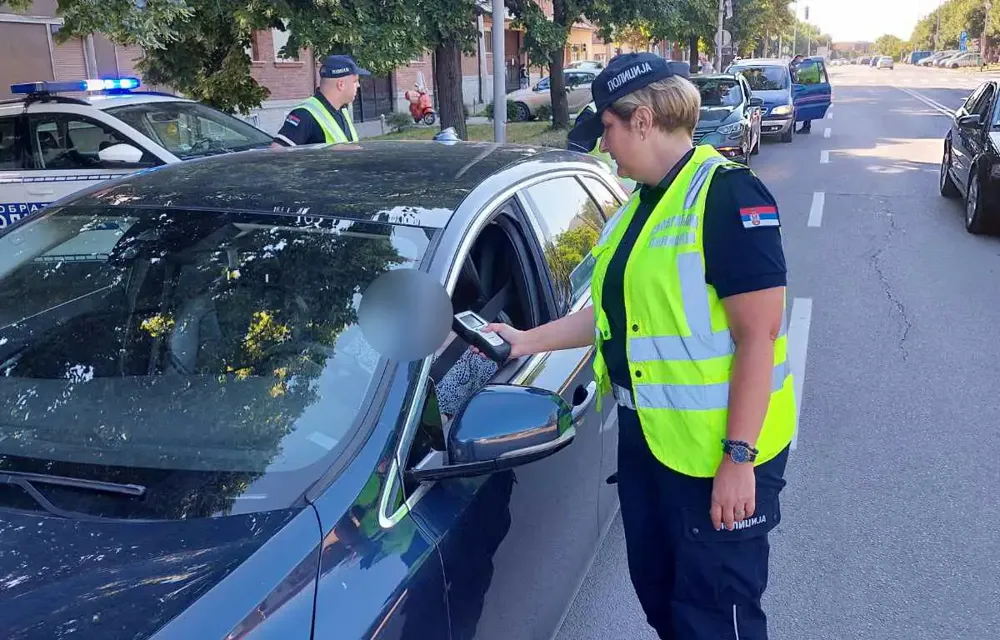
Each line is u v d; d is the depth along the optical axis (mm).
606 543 3551
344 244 2141
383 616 1531
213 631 1364
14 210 7121
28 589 1480
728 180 1854
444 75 12898
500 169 2607
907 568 3395
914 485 4016
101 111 7117
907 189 12086
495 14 9070
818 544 3564
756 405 1883
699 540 2045
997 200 8625
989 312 6508
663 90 1910
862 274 7637
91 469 1802
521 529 2100
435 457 1841
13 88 7223
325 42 8477
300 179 2475
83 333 2184
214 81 9016
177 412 1934
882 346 5824
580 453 2537
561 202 2932
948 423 4648
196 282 2184
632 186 4664
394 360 1913
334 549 1567
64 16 7047
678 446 1996
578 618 3092
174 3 6715
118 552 1561
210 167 2666
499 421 1816
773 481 2059
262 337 2031
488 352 2133
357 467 1719
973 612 3133
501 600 1954
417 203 2256
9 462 1844
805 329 6191
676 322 1916
